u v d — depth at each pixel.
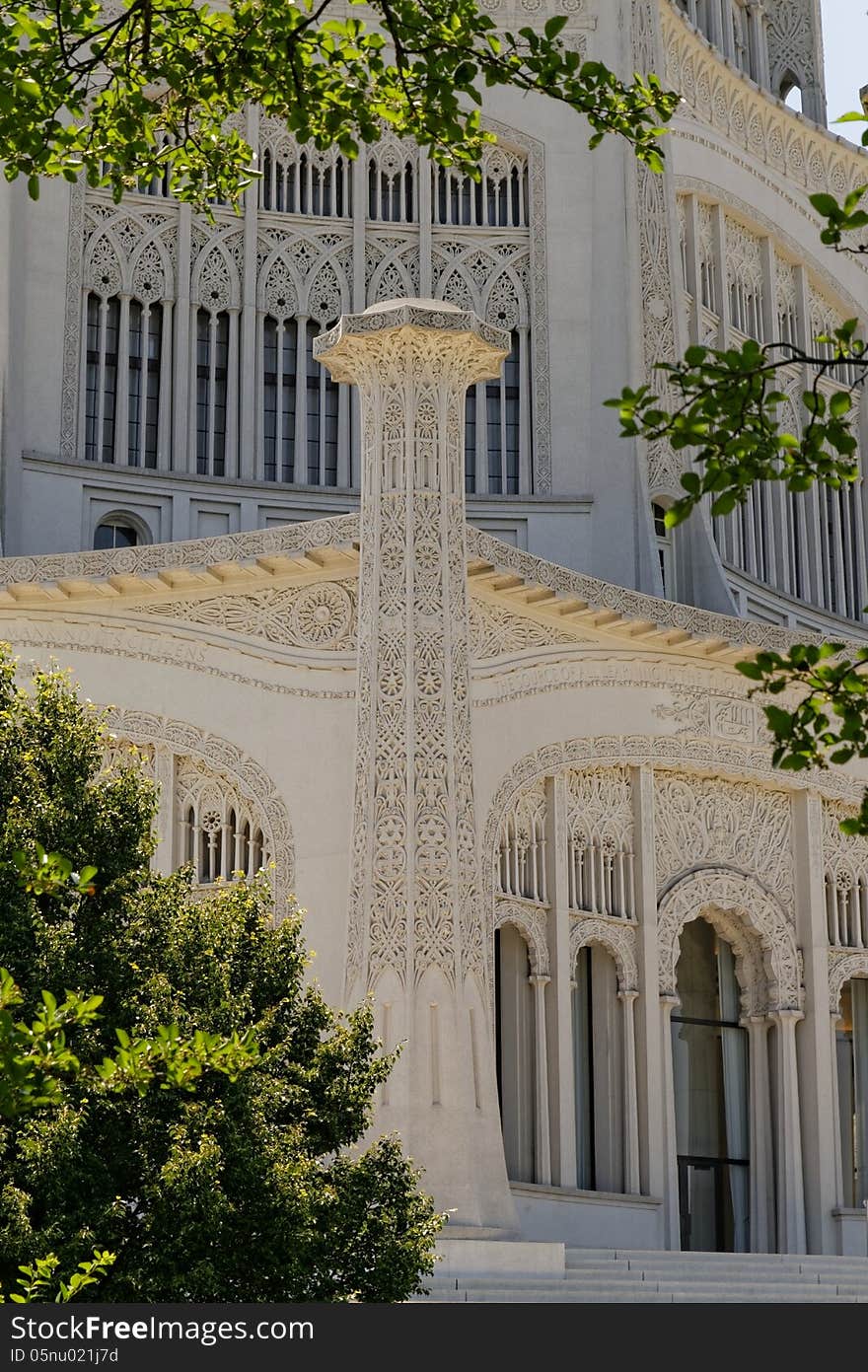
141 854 20.17
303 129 15.26
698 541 41.50
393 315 28.97
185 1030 18.94
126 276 39.06
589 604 32.94
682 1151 35.03
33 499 37.34
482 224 41.25
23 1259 17.09
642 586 39.41
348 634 30.72
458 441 29.52
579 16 42.00
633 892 33.97
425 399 29.28
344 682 30.55
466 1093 26.64
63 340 38.12
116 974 18.97
